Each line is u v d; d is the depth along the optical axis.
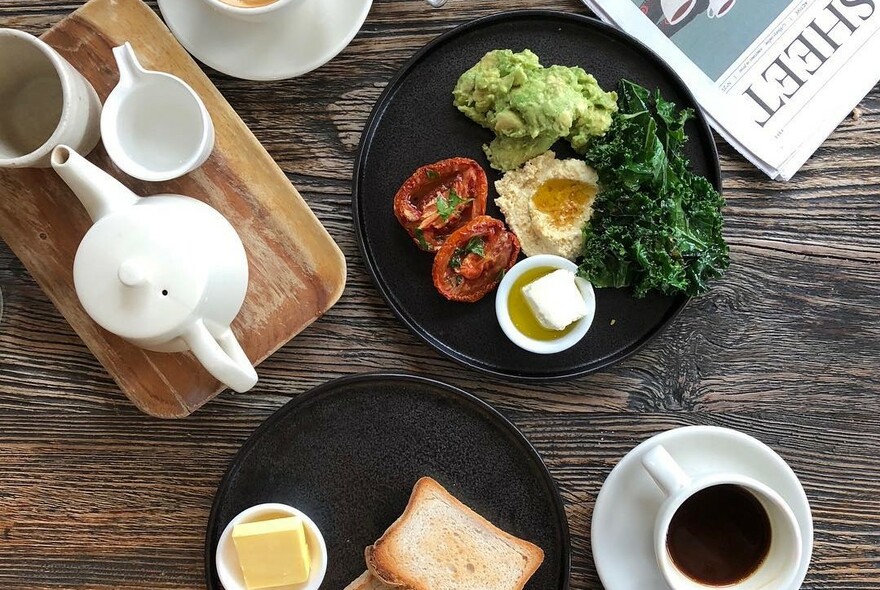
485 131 0.84
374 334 0.86
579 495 0.86
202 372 0.83
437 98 0.84
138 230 0.74
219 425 0.85
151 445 0.85
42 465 0.85
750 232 0.87
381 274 0.84
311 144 0.86
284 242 0.83
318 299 0.83
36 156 0.75
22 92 0.80
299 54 0.82
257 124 0.85
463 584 0.82
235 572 0.82
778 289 0.87
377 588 0.83
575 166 0.83
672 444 0.81
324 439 0.84
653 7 0.85
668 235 0.82
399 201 0.83
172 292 0.74
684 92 0.84
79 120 0.77
